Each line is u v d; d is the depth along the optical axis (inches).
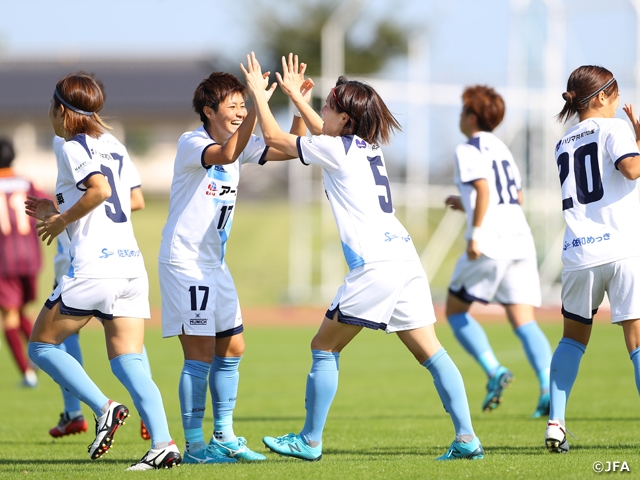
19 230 1499.8
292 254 3939.5
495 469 642.2
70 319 693.3
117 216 711.7
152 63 7736.2
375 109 729.6
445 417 1097.4
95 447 687.1
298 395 1360.7
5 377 1710.1
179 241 750.5
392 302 702.5
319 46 5393.7
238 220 5078.7
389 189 727.7
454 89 3341.5
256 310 3245.6
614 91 770.2
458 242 3715.6
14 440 949.2
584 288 745.6
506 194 1144.2
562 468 642.8
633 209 740.7
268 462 721.6
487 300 1136.8
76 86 713.0
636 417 1035.9
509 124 3260.3
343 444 860.6
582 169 754.2
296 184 3449.8
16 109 6889.8
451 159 3422.7
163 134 7037.4
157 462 681.0
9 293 1505.9
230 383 777.6
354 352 2137.1
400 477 613.3
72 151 689.0
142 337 717.9
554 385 753.0
